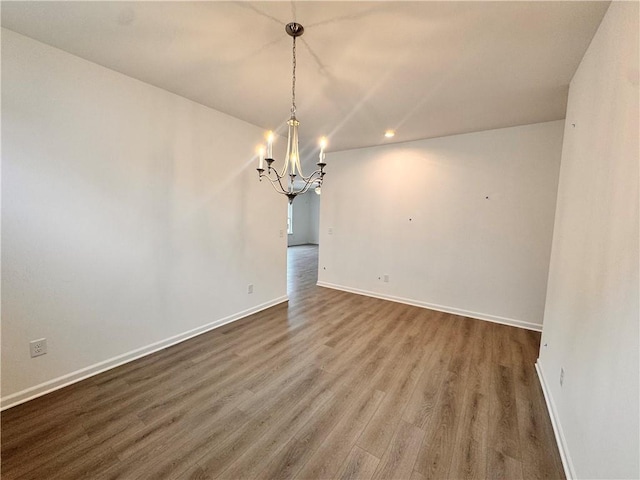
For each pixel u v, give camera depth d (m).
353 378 2.28
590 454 1.23
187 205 2.83
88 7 1.51
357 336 3.07
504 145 3.41
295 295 4.59
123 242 2.37
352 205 4.72
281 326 3.30
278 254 4.07
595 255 1.38
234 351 2.69
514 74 2.10
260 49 1.87
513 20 1.52
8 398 1.84
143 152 2.45
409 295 4.22
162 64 2.10
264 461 1.51
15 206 1.82
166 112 2.58
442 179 3.85
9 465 1.44
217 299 3.23
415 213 4.10
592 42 1.64
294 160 2.01
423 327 3.34
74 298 2.11
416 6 1.43
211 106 2.91
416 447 1.61
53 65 1.91
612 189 1.23
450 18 1.52
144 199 2.48
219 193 3.13
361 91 2.45
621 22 1.23
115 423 1.74
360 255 4.69
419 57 1.91
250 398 2.01
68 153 2.02
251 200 3.55
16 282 1.85
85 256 2.15
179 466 1.46
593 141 1.54
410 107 2.78
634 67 1.08
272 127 3.54
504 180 3.44
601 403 1.16
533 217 3.30
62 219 2.02
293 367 2.43
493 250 3.55
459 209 3.75
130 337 2.47
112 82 2.21
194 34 1.73
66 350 2.09
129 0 1.44
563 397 1.69
